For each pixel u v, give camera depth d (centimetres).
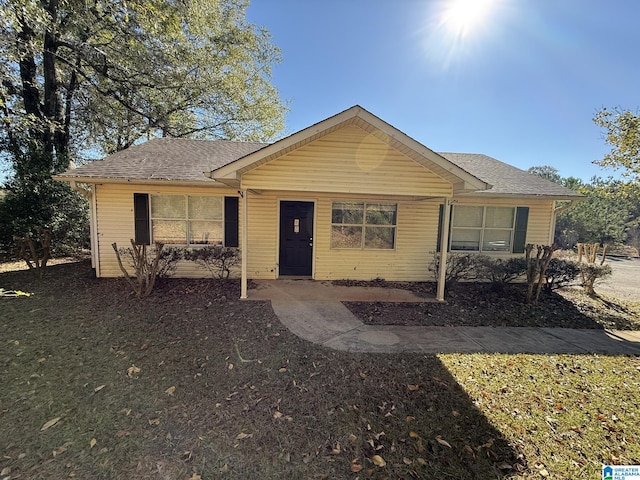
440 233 884
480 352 434
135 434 254
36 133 1146
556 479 219
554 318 595
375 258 877
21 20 766
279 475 219
